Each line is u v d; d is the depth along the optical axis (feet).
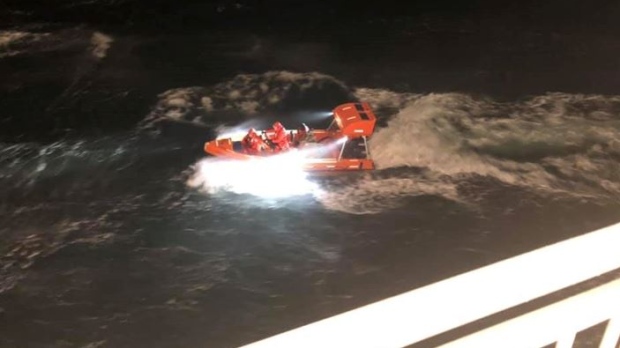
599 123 53.36
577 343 29.40
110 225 42.14
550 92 57.82
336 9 69.51
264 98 56.08
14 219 42.39
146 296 37.32
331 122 53.88
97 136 50.06
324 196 44.68
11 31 62.59
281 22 67.15
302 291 37.96
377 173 46.88
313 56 62.18
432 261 40.29
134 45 62.13
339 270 39.40
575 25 67.92
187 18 66.69
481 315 7.14
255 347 6.33
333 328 6.50
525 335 7.56
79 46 61.36
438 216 43.45
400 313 6.68
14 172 46.19
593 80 59.72
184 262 39.58
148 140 50.01
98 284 37.99
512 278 7.11
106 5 67.46
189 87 56.75
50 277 38.32
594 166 48.42
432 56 62.80
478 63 61.87
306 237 41.57
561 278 7.37
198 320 36.01
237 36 64.49
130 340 34.88
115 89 55.77
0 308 36.29
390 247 41.14
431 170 47.44
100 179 45.93
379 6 70.28
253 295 37.55
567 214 44.11
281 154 47.26
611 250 7.50
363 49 63.57
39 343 34.53
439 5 70.64
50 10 66.03
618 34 66.85
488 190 45.78
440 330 6.94
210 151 47.47
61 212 43.06
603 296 7.79
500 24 67.97
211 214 43.11
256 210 43.39
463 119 53.52
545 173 47.55
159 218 42.78
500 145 50.24
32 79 56.44
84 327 35.45
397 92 57.52
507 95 57.21
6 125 50.90
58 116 52.21
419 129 51.72
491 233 42.45
